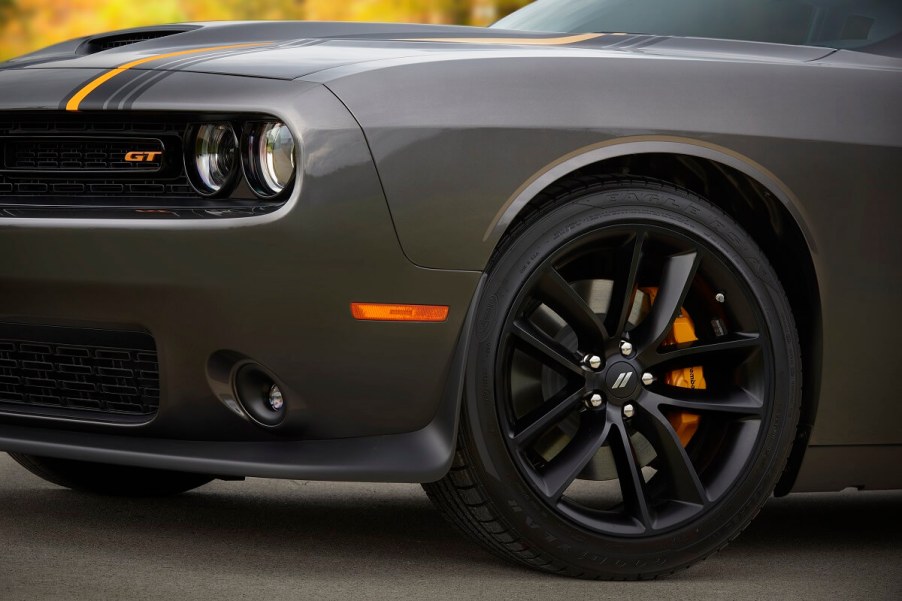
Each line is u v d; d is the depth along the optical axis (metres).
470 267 3.17
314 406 3.19
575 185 3.36
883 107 3.59
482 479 3.25
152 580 3.20
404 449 3.21
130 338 3.27
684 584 3.40
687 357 3.50
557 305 3.36
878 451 3.69
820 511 4.61
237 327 3.13
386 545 3.70
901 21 4.11
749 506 3.50
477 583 3.29
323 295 3.10
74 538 3.66
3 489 4.36
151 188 3.27
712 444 3.58
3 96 3.38
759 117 3.43
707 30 4.20
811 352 3.59
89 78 3.35
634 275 3.41
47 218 3.22
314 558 3.51
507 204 3.18
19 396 3.54
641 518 3.40
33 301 3.28
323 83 3.14
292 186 3.09
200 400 3.23
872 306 3.57
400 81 3.16
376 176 3.09
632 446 3.44
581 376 3.40
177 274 3.13
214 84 3.20
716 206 3.48
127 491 4.30
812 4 4.20
